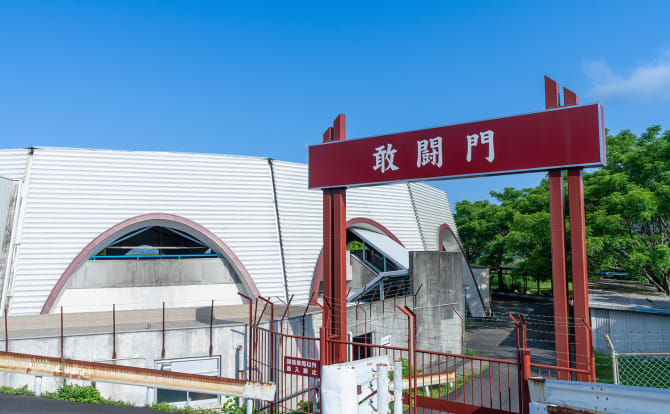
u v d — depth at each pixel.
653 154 27.09
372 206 31.28
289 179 27.58
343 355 13.56
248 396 9.54
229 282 24.77
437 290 24.48
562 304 10.13
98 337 13.77
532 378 7.77
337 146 14.17
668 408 5.30
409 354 9.92
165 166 24.11
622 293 29.39
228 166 25.72
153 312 16.64
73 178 22.14
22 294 19.78
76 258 21.08
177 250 24.84
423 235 34.12
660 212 25.06
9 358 10.47
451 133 12.07
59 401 9.66
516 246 33.81
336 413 4.90
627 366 21.73
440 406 9.47
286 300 25.00
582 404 6.07
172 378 9.80
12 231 20.31
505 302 46.66
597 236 27.16
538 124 10.72
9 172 21.73
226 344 15.19
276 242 25.83
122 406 9.67
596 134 9.92
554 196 10.50
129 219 22.56
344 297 13.98
